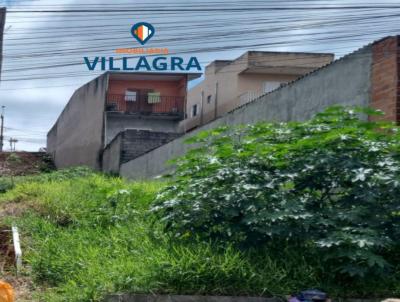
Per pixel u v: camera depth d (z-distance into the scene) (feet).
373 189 20.74
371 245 18.89
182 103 97.45
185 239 22.74
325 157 21.48
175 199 23.30
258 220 20.48
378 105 28.25
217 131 24.72
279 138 23.68
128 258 22.15
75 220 30.42
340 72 31.81
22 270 23.86
